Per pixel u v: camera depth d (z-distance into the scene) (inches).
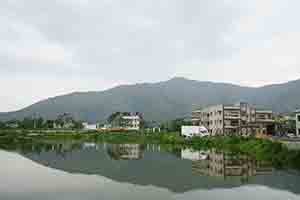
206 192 1095.6
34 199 1013.8
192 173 1530.5
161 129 6673.2
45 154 2723.9
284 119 4771.2
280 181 1263.5
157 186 1205.1
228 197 1021.2
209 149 3122.5
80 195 1059.9
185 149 3262.8
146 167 1800.0
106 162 2074.3
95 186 1209.4
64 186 1212.5
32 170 1685.5
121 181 1326.3
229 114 4702.3
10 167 1811.0
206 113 5324.8
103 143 4702.3
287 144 1993.1
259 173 1466.5
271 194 1050.7
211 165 1825.8
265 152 2121.1
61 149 3371.1
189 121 6653.5
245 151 2516.0
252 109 4931.1
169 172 1583.4
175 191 1117.7
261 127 4097.0
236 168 1660.9
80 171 1647.4
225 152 2714.1
